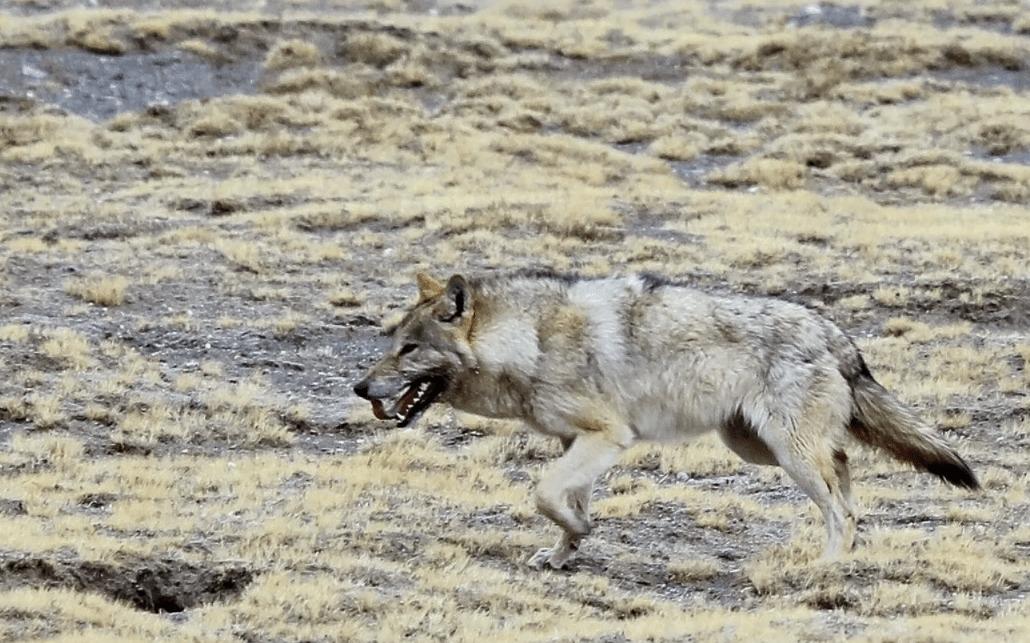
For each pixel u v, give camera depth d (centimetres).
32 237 3844
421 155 4856
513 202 4178
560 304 1934
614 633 1650
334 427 2766
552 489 1898
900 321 3328
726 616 1731
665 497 2319
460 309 1906
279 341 3195
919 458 1967
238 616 1678
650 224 4141
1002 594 1872
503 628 1686
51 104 5138
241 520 2123
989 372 3059
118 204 4262
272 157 4838
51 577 1784
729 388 1927
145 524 2072
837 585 1859
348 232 4012
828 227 4078
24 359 2945
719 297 1964
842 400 1934
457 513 2230
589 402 1914
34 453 2495
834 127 5166
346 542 1991
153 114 5097
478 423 2766
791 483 2494
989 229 4047
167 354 3102
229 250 3722
